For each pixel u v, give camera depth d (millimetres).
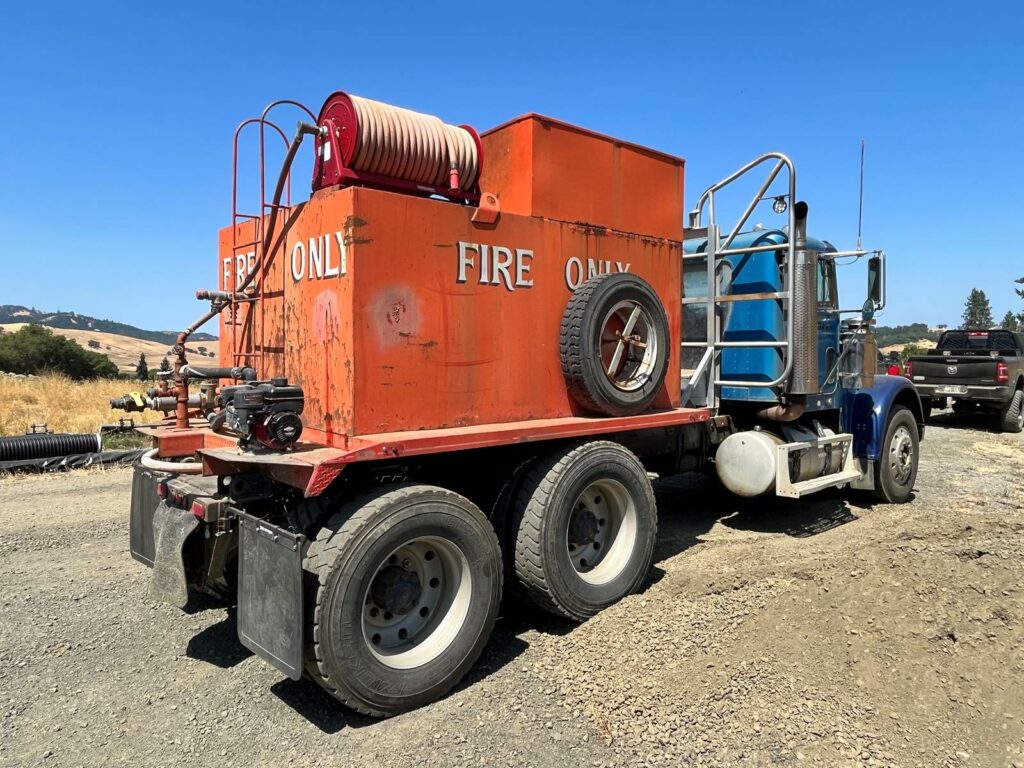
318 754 2889
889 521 6375
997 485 8539
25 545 5711
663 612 3986
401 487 3344
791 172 5414
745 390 5996
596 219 4645
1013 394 14234
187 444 4223
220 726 3115
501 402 4062
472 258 3895
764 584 4215
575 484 4016
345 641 2992
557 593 3912
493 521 4023
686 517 6793
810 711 3066
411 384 3621
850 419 7047
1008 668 3324
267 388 3326
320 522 3293
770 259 5879
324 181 3807
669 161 5230
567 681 3416
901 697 3166
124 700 3340
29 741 2986
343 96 3689
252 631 3143
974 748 2869
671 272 5277
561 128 4402
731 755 2811
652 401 4910
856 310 6590
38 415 12547
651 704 3123
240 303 4508
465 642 3420
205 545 3504
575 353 4242
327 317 3576
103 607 4461
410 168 3777
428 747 2922
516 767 2775
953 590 3961
